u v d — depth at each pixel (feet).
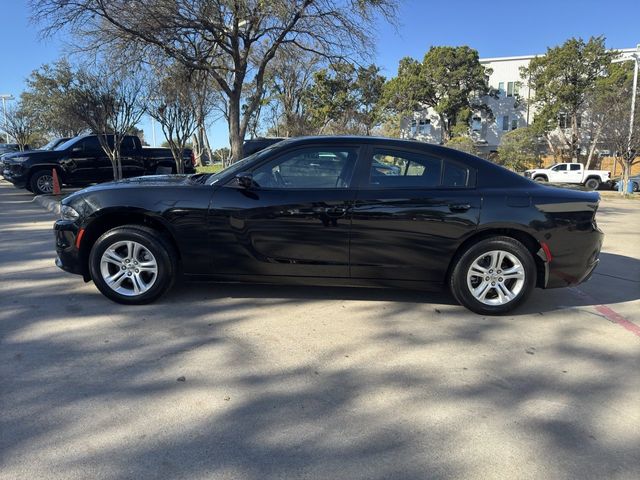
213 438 8.72
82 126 55.93
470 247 14.61
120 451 8.30
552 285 15.01
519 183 14.89
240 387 10.52
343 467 8.04
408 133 182.80
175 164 55.67
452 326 14.25
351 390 10.51
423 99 160.56
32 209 40.01
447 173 14.78
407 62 159.94
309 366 11.56
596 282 19.67
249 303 15.70
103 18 43.50
